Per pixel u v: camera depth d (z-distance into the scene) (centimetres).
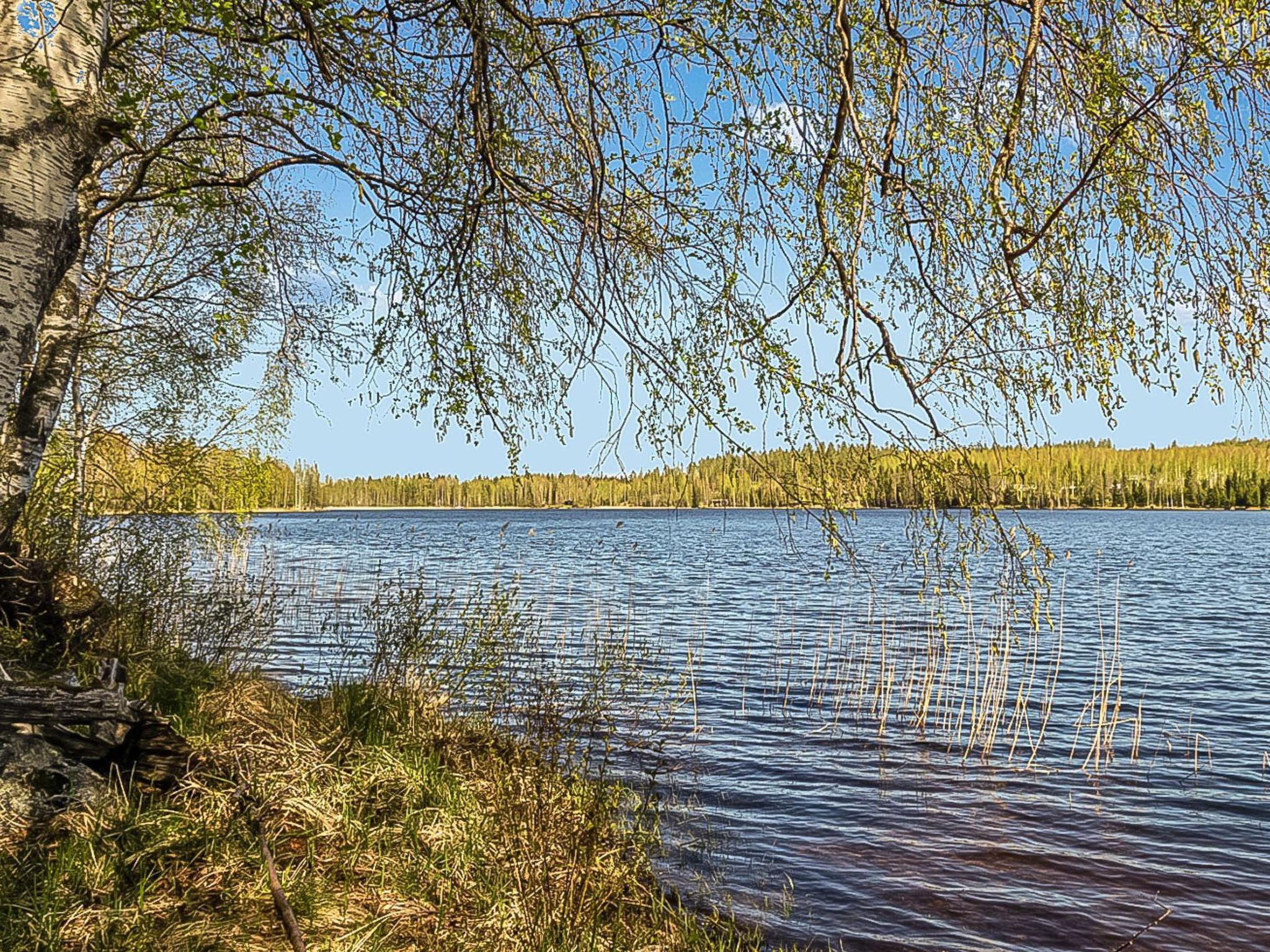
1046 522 9425
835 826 746
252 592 1135
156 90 394
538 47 372
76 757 479
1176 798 834
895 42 321
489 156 390
